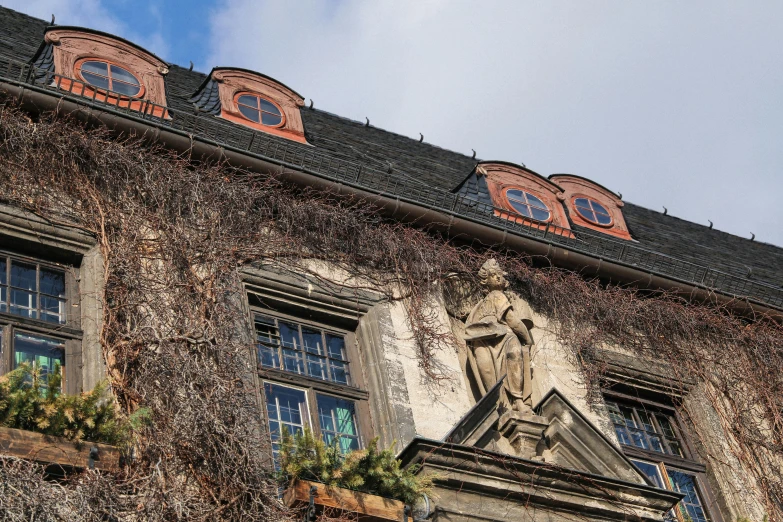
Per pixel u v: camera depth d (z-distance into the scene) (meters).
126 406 9.63
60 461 8.68
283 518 9.38
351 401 11.40
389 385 11.41
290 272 11.77
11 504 8.29
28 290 10.47
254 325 11.43
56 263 10.73
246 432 9.76
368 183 12.90
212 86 14.20
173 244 10.98
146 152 11.52
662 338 13.66
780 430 13.37
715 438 13.16
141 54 13.09
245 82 14.31
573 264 13.44
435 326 12.09
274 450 10.54
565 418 11.41
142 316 10.23
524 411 11.33
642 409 13.34
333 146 15.01
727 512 12.73
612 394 13.13
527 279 13.11
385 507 9.63
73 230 10.80
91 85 11.88
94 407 8.97
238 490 9.41
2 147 10.86
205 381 9.87
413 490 9.84
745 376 13.73
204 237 11.27
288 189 12.17
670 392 13.38
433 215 12.70
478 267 12.86
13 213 10.62
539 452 11.27
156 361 9.86
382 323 11.88
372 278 12.20
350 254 12.22
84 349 10.23
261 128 13.94
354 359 11.75
